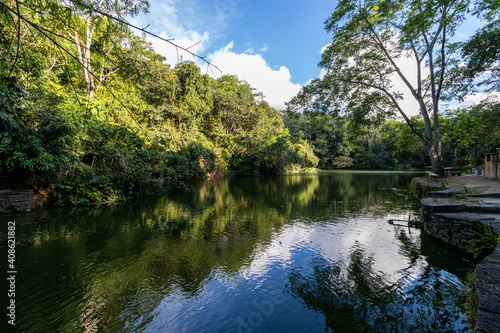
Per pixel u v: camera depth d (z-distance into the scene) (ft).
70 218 25.12
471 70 40.60
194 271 14.55
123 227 22.94
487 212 17.89
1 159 24.61
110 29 8.14
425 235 20.76
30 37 23.54
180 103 78.33
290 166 116.37
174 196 42.96
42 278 13.34
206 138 92.27
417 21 36.19
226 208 33.14
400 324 10.05
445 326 9.89
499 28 35.91
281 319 10.39
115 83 47.06
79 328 9.63
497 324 6.27
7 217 24.61
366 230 22.70
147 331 9.59
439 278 13.51
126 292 12.20
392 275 14.02
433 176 39.83
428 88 47.03
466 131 56.65
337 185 63.16
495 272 9.02
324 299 11.82
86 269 14.51
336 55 44.68
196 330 9.70
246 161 104.42
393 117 44.11
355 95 44.37
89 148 34.86
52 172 28.76
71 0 6.39
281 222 25.77
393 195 44.70
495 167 34.55
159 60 68.18
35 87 27.61
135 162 38.22
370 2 39.19
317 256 16.79
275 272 14.49
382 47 41.96
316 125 49.78
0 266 14.56
